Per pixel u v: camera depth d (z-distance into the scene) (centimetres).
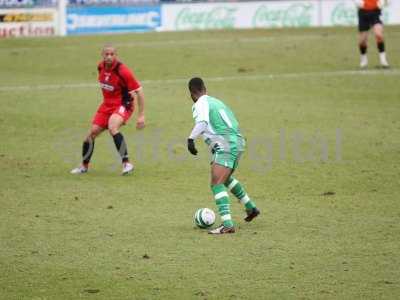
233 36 13138
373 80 9238
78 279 3538
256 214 4341
